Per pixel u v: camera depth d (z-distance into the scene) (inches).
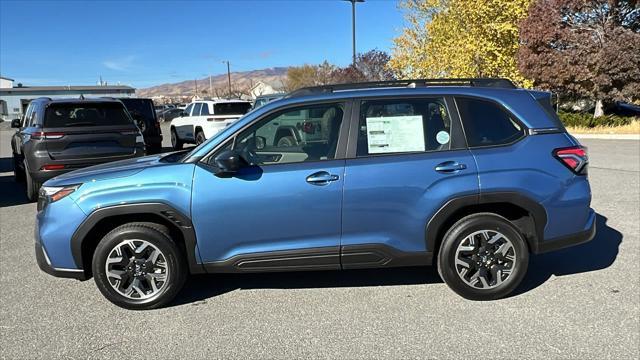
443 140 158.7
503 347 132.6
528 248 162.7
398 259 159.0
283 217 154.8
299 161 156.9
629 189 329.1
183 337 143.1
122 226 158.2
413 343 136.1
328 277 186.7
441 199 154.5
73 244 156.7
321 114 160.4
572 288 169.8
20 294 176.7
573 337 136.8
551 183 157.4
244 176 154.4
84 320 155.2
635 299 159.6
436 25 904.3
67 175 169.8
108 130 328.2
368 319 151.3
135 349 136.9
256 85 3248.0
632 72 745.0
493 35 847.1
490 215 158.2
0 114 2719.0
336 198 154.0
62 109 322.3
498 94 163.3
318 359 129.6
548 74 784.9
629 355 127.3
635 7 770.2
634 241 218.1
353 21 1026.7
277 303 164.9
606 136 704.4
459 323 146.9
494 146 158.9
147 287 162.1
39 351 136.8
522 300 161.6
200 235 155.9
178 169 156.6
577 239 163.6
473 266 159.6
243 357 131.7
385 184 154.0
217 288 179.0
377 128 158.4
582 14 792.9
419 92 161.8
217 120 658.8
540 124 161.5
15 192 396.5
